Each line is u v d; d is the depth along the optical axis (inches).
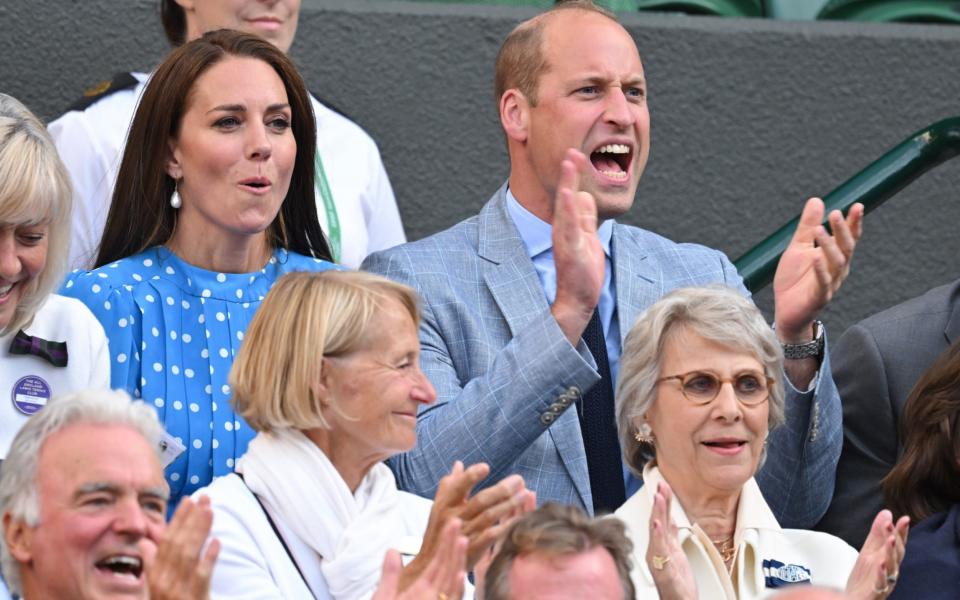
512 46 699.4
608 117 677.3
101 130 747.4
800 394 637.9
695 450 599.5
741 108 915.4
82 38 850.8
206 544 533.0
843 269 616.7
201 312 634.8
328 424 550.3
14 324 591.8
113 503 484.4
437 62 885.2
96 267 646.5
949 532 628.4
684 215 909.2
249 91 642.8
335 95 874.8
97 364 608.1
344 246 779.4
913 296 926.4
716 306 602.9
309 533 544.4
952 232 929.5
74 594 482.9
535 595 452.4
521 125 692.7
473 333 659.4
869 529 709.3
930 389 643.5
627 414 613.0
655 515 533.3
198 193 639.1
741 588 598.9
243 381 550.0
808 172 920.3
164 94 642.2
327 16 874.8
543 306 666.2
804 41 920.9
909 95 930.1
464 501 503.5
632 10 943.0
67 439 487.8
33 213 571.8
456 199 886.4
